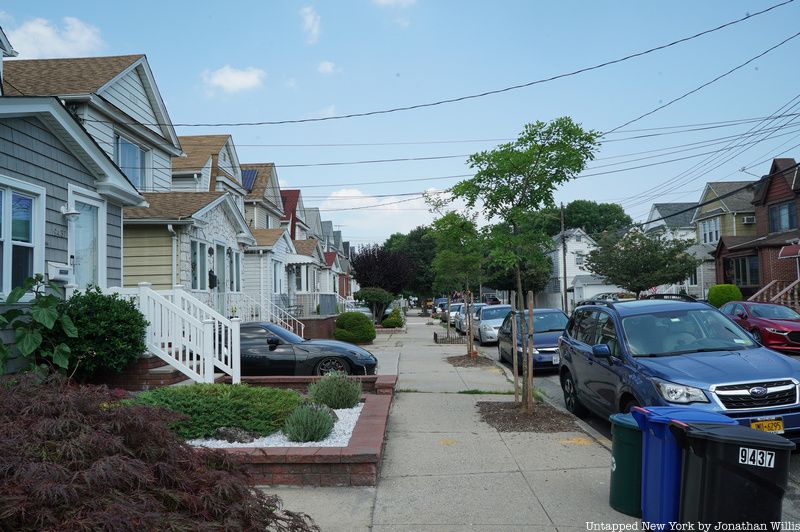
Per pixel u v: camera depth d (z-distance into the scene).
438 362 17.03
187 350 9.84
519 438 7.73
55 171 9.59
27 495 2.68
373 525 4.95
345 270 67.56
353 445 6.32
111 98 16.17
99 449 3.15
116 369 9.05
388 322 34.72
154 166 18.62
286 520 3.74
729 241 38.34
